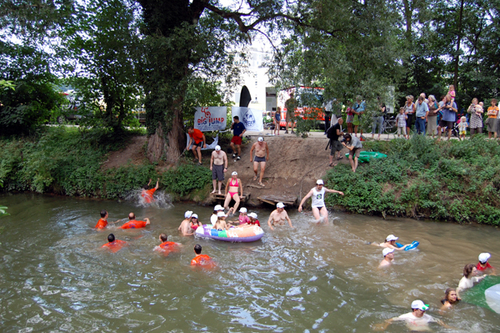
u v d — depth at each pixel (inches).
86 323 231.3
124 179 570.6
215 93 628.7
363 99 473.1
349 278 288.5
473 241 366.3
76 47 658.8
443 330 217.9
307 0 461.7
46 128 783.1
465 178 444.5
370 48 466.0
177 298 261.6
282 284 281.6
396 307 245.6
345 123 655.1
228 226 394.6
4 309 247.1
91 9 610.9
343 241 368.8
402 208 440.8
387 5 460.4
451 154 489.4
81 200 574.6
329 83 455.5
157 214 481.4
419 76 935.7
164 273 300.2
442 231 396.8
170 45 476.1
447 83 960.9
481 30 882.1
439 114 606.5
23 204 553.0
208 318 236.4
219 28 538.9
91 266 313.9
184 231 397.1
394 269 302.7
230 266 313.6
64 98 817.5
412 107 565.6
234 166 588.1
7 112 732.0
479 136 522.6
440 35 898.7
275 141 638.5
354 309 244.8
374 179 469.4
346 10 452.4
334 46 483.5
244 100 684.1
